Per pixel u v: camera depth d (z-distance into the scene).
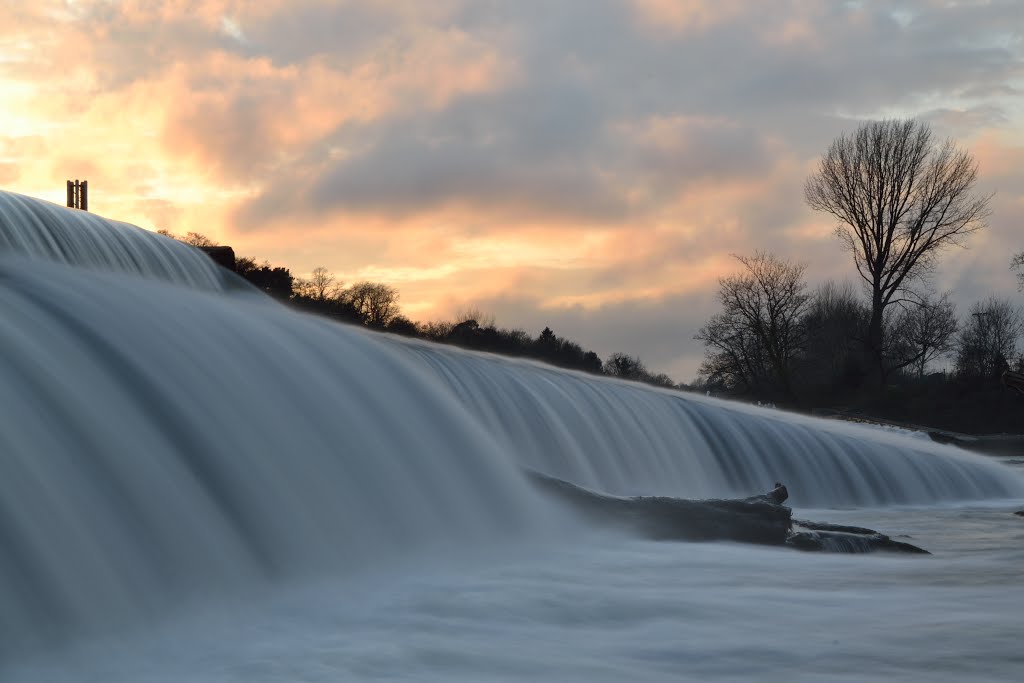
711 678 9.91
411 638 11.29
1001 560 18.12
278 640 11.01
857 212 102.44
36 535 10.53
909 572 16.56
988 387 110.75
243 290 27.16
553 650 10.97
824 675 10.01
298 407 17.34
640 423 30.86
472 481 19.91
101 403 13.66
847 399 109.50
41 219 21.94
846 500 36.00
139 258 24.20
